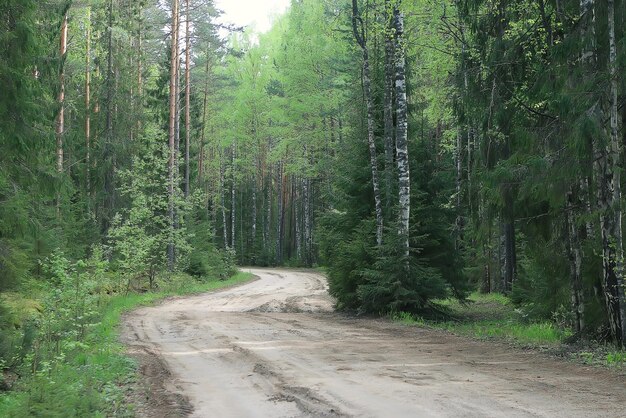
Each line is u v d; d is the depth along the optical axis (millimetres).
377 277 20672
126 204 36969
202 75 53531
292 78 47719
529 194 13531
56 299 13148
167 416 7270
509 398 7621
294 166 51875
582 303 13188
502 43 14648
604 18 12109
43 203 21984
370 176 23750
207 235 46156
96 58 37469
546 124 13438
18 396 7941
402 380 9039
